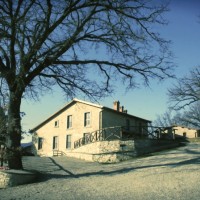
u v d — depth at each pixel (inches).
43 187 620.4
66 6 726.5
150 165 818.2
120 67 783.7
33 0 684.1
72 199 503.5
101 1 722.2
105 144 1125.1
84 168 914.7
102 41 768.9
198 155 904.9
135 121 1860.2
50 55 735.7
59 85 807.7
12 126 733.3
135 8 735.1
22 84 718.5
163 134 1284.4
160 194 501.0
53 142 1867.6
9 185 649.6
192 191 504.4
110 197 504.7
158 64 778.8
